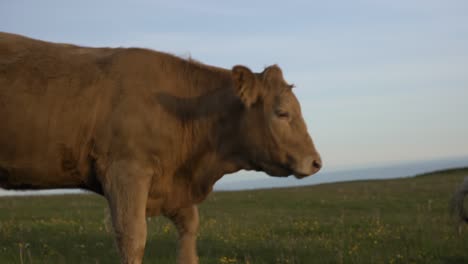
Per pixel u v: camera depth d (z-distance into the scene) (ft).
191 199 23.66
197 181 23.45
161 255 31.55
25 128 21.29
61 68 22.06
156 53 23.63
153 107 22.02
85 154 21.70
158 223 47.01
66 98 21.57
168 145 22.24
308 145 22.18
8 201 79.51
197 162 23.29
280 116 22.03
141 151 21.49
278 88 22.25
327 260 29.55
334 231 42.19
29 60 22.02
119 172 21.13
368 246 33.91
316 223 46.91
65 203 75.77
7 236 37.35
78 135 21.57
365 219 51.49
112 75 22.16
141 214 20.94
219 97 23.17
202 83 23.52
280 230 44.09
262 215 60.59
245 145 22.80
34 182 22.36
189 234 24.32
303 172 21.93
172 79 23.12
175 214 24.07
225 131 23.13
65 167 21.86
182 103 22.85
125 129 21.35
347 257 29.94
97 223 47.88
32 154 21.52
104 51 23.62
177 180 23.07
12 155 21.52
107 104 21.71
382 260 29.17
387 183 119.14
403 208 67.46
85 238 37.58
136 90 21.99
